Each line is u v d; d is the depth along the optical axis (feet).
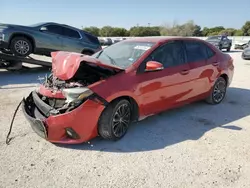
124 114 11.32
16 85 22.21
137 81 11.31
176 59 13.51
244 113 15.49
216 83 16.61
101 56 13.67
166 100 13.01
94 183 8.19
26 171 8.74
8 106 15.80
